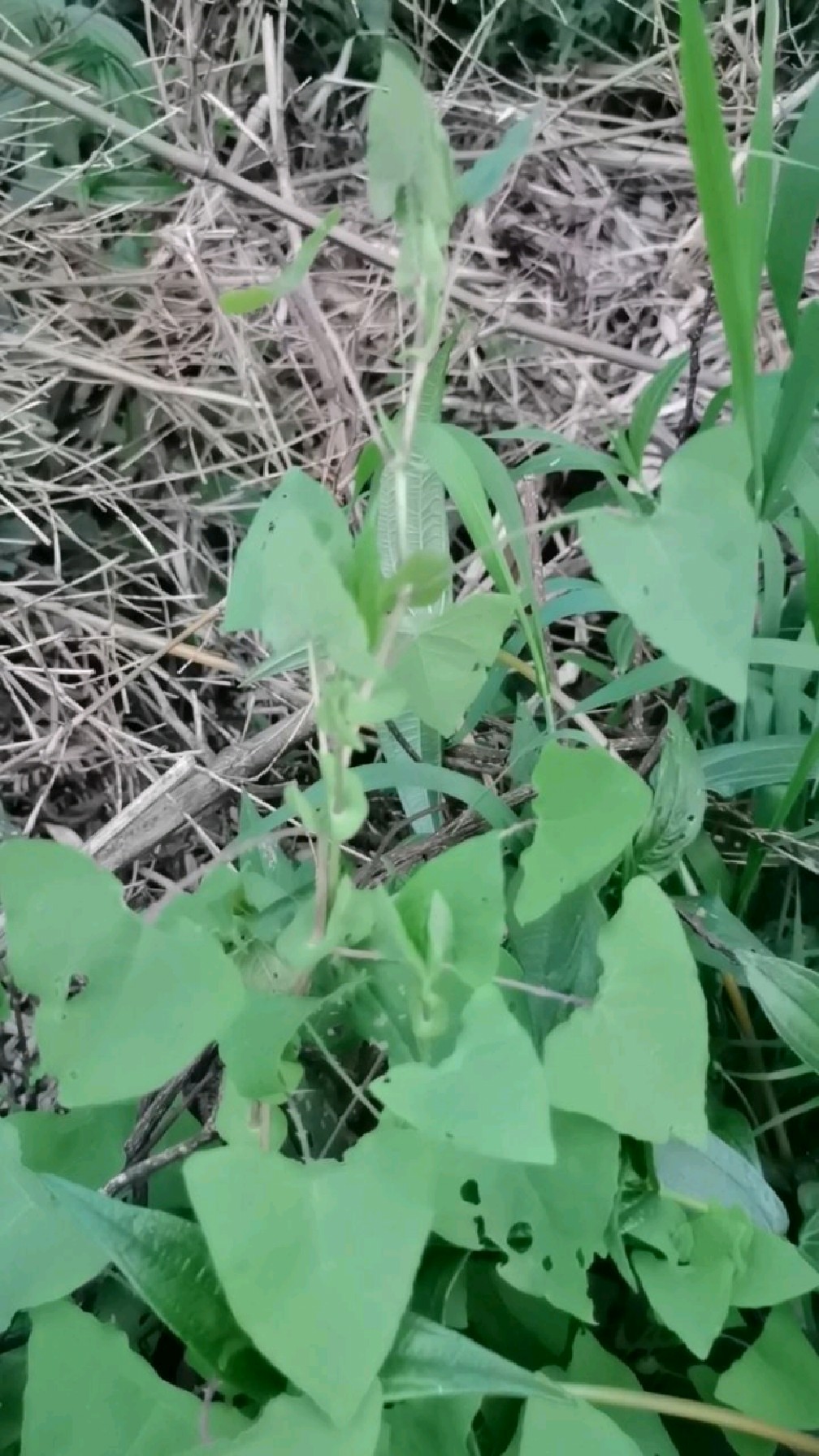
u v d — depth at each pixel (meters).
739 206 0.40
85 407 0.80
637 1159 0.37
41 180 0.80
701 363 0.84
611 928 0.32
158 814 0.58
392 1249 0.27
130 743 0.73
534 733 0.54
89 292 0.81
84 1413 0.31
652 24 0.82
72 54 0.79
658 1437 0.36
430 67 0.88
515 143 0.28
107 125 0.67
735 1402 0.36
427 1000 0.30
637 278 0.88
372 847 0.63
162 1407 0.31
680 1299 0.35
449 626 0.32
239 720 0.75
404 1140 0.29
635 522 0.26
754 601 0.25
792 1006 0.42
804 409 0.43
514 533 0.27
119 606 0.77
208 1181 0.28
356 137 0.89
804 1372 0.36
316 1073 0.44
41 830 0.72
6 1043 0.57
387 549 0.43
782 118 0.84
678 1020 0.32
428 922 0.30
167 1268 0.31
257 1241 0.27
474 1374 0.30
